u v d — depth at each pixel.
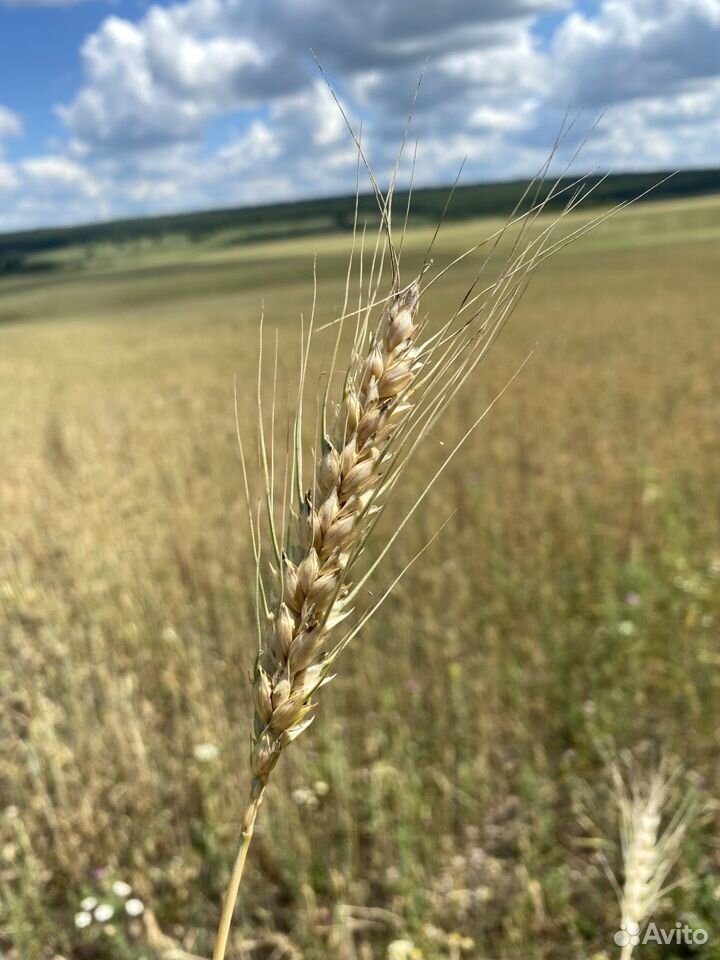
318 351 16.59
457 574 6.14
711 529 6.77
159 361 27.92
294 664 1.06
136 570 7.05
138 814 4.05
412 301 1.06
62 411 17.31
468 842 3.88
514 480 8.64
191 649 5.56
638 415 11.80
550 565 6.46
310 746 4.54
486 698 4.85
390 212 1.06
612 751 4.09
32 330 49.78
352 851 3.83
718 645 4.93
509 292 0.99
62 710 4.97
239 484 9.75
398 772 4.19
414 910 3.27
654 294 36.31
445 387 1.05
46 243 134.25
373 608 1.11
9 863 3.88
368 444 1.06
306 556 1.07
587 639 5.38
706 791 3.76
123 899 3.53
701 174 128.62
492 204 123.31
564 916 3.28
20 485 10.19
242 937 3.36
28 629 6.39
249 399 14.73
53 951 3.45
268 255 100.81
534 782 3.94
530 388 15.17
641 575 5.69
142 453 11.86
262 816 3.87
